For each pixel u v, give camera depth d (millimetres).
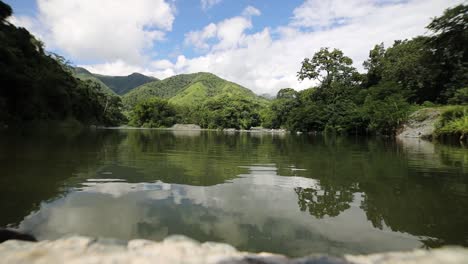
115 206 3504
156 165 6801
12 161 6754
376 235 2756
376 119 28375
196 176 5477
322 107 44719
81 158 7605
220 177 5418
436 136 19422
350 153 10227
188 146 13383
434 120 21906
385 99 30297
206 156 9008
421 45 27281
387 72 37531
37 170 5660
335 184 4871
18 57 34688
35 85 34469
